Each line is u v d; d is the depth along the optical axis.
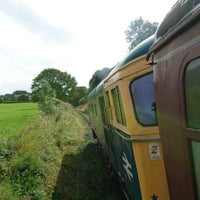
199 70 2.53
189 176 2.95
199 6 2.33
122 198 8.80
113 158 9.13
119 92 5.62
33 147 11.33
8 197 7.75
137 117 5.05
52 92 32.75
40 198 8.56
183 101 2.88
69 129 23.25
